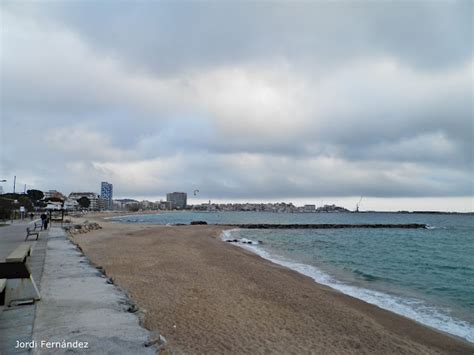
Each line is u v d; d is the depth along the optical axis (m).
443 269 24.00
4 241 19.14
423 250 37.03
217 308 10.74
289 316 10.57
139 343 4.71
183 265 18.80
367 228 84.69
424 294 15.70
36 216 76.06
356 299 13.85
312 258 28.06
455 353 8.66
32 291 6.63
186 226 69.00
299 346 8.21
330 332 9.46
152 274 15.64
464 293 16.08
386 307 12.89
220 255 24.61
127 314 6.00
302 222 115.06
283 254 29.91
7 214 50.91
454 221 133.38
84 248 24.55
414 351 8.59
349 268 23.14
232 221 118.00
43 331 5.08
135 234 40.62
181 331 8.45
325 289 15.38
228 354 7.28
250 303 11.70
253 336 8.55
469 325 11.01
